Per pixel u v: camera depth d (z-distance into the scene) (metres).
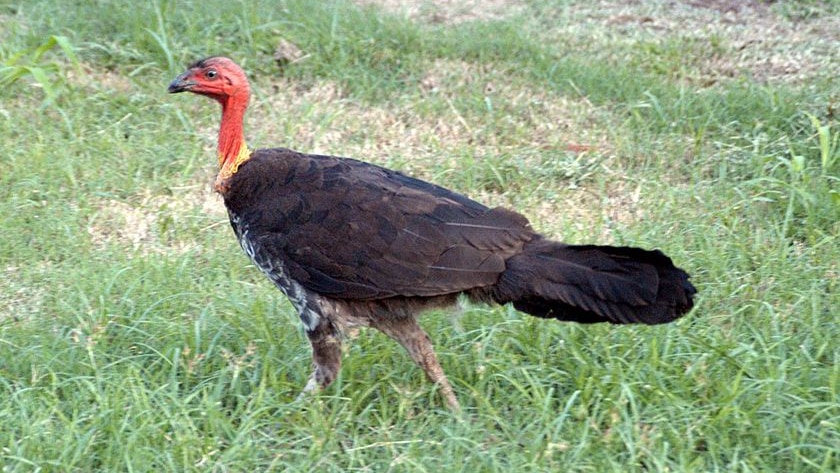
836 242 9.23
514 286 6.96
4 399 7.20
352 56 12.17
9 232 9.36
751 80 11.96
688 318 8.16
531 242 7.18
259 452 6.86
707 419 6.99
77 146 10.65
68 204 9.90
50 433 6.76
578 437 6.93
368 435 7.11
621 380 7.32
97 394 7.03
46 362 7.61
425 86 11.88
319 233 7.14
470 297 7.20
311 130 11.14
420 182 7.54
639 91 11.70
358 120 11.32
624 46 12.67
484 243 7.04
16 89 11.46
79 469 6.63
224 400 7.49
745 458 6.77
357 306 7.27
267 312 8.38
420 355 7.39
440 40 12.48
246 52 11.97
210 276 8.95
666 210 9.78
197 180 10.46
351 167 7.50
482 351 7.74
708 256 8.95
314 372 7.55
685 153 10.74
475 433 6.98
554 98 11.69
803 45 12.70
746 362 7.49
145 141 10.72
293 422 7.14
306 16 12.52
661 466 6.52
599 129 11.18
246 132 11.09
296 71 11.92
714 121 11.03
